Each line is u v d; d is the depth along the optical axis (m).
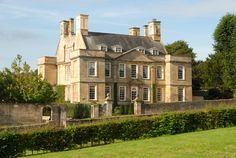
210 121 33.50
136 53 72.00
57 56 78.00
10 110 47.06
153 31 78.88
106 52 69.31
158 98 73.62
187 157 20.73
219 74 79.44
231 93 78.62
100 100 66.81
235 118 34.69
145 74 72.88
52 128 28.00
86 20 72.06
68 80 73.00
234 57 73.00
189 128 32.44
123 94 70.62
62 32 77.00
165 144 24.89
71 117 57.06
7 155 26.03
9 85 51.91
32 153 27.09
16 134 26.45
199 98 78.19
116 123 30.08
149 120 31.22
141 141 27.41
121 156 22.03
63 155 23.88
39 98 52.66
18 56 54.97
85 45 70.25
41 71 77.69
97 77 66.88
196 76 88.88
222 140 24.72
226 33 75.44
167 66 74.19
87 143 29.02
